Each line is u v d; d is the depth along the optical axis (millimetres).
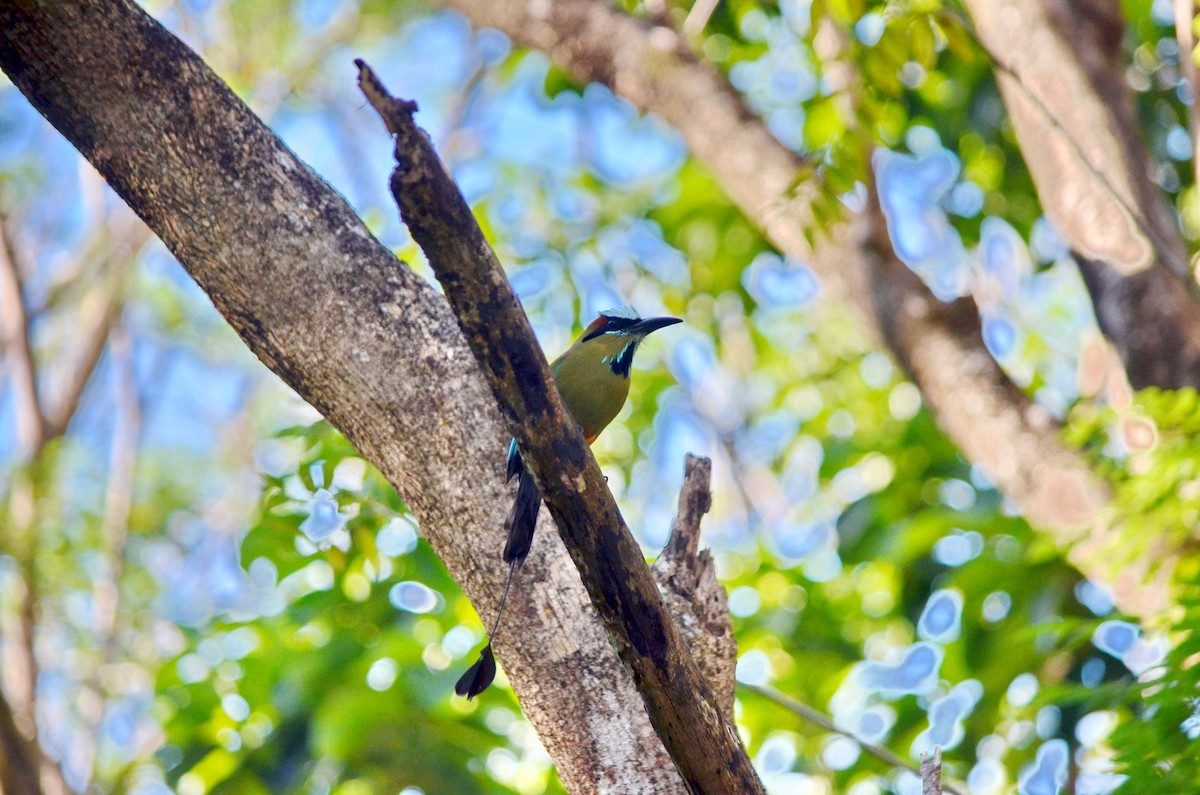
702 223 16703
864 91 8383
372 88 3957
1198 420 7789
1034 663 10945
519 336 4441
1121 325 9188
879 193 11000
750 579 13344
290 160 6094
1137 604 8312
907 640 12836
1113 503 7941
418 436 5980
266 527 8727
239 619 10492
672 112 12266
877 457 14461
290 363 6059
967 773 11289
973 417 9922
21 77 5773
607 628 4859
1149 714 7023
